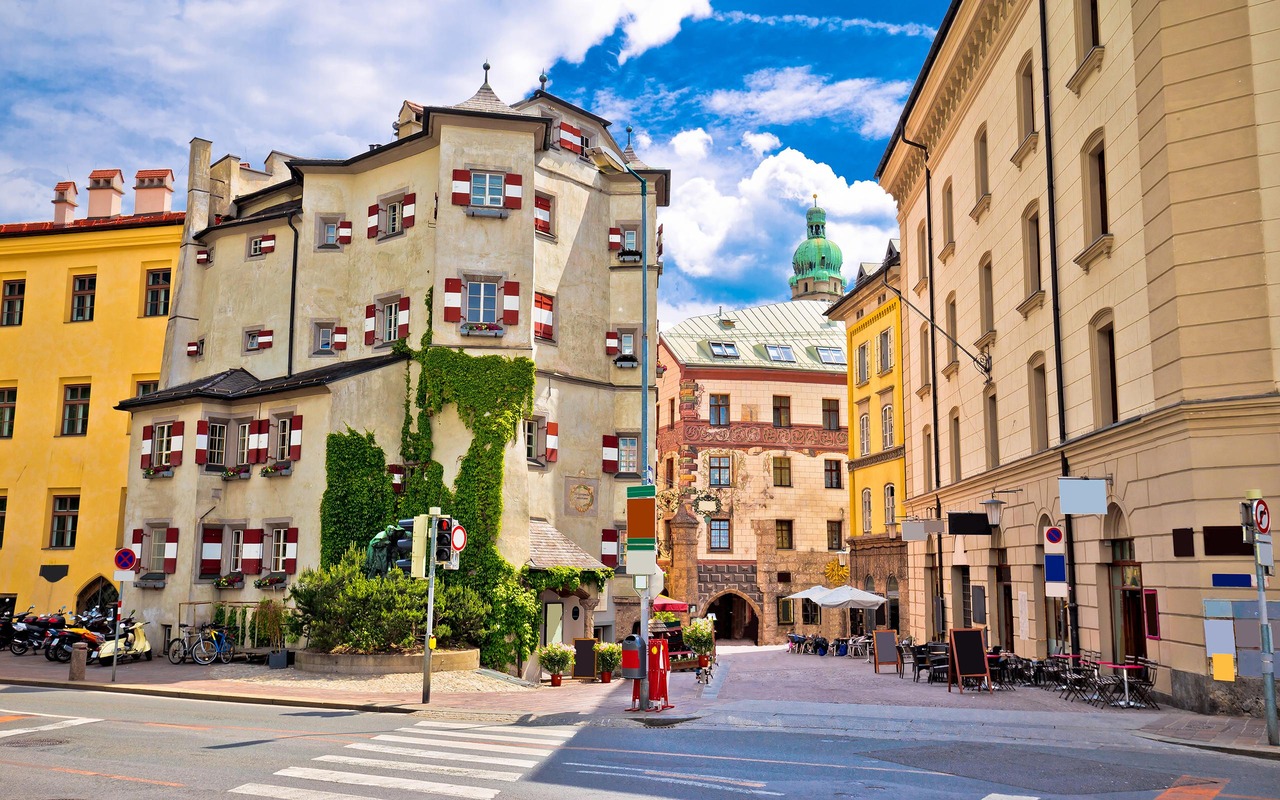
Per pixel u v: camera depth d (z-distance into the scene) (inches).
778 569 2214.6
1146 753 541.3
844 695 844.6
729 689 923.4
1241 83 679.1
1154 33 713.6
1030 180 988.6
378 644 991.6
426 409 1214.3
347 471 1194.6
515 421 1203.9
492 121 1261.1
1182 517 676.7
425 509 1190.3
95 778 447.8
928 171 1393.9
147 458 1299.2
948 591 1285.7
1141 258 742.5
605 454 1349.7
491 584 1141.7
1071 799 414.3
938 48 1237.7
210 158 1547.7
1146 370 735.7
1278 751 522.3
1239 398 653.3
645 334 951.6
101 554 1529.3
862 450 1929.1
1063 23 900.6
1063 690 858.1
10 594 1552.7
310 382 1201.4
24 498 1573.6
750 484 2250.2
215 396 1277.1
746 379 2288.4
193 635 1186.6
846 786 437.7
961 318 1250.6
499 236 1245.1
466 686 930.1
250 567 1226.6
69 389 1596.9
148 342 1566.2
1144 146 729.6
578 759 511.8
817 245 3681.1
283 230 1416.1
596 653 1084.5
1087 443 831.7
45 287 1622.8
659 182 1448.1
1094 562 828.0
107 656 1092.5
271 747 546.3
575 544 1264.8
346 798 407.2
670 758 515.5
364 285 1349.7
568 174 1359.5
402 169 1337.4
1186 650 676.7
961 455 1255.5
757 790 427.8
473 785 436.1
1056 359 914.1
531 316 1236.5
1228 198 675.4
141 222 1585.9
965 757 522.6
